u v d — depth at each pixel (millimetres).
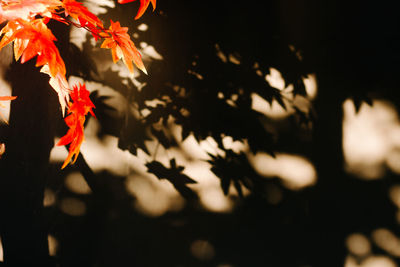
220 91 3047
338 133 3127
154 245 3068
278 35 3061
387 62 3098
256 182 3102
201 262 3094
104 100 2961
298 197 3135
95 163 2986
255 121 3076
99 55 2928
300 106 3100
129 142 3006
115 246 3041
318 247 3158
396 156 3145
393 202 3160
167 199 3064
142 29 2973
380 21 3078
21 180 2502
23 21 1375
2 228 2568
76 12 1573
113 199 3020
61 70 1428
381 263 3174
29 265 2637
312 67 3090
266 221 3125
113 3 2924
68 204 2982
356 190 3158
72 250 3002
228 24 3033
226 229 3104
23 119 2457
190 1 3006
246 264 3121
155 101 3014
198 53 3027
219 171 3070
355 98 3115
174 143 3043
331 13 3068
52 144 2668
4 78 2654
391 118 3131
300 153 3121
